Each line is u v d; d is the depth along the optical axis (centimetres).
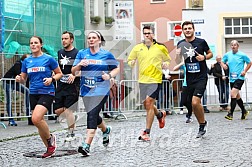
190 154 1212
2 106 2103
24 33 2809
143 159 1155
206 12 3678
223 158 1150
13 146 1425
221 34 3672
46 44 3016
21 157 1232
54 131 1756
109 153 1251
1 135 1691
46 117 2272
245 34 3675
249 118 2184
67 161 1158
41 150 1341
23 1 2803
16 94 2064
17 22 2750
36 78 1241
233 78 2111
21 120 2325
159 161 1126
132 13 2856
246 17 3666
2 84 2044
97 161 1145
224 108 2745
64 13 3228
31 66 1240
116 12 2872
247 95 3197
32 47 1245
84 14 3447
